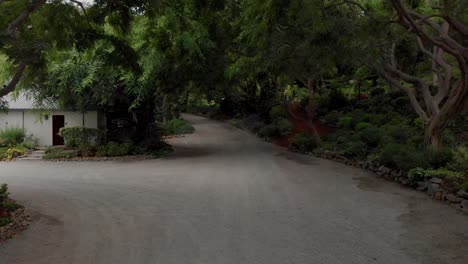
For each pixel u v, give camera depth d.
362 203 9.38
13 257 6.21
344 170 14.22
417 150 12.73
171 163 17.55
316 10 8.88
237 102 36.81
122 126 23.14
